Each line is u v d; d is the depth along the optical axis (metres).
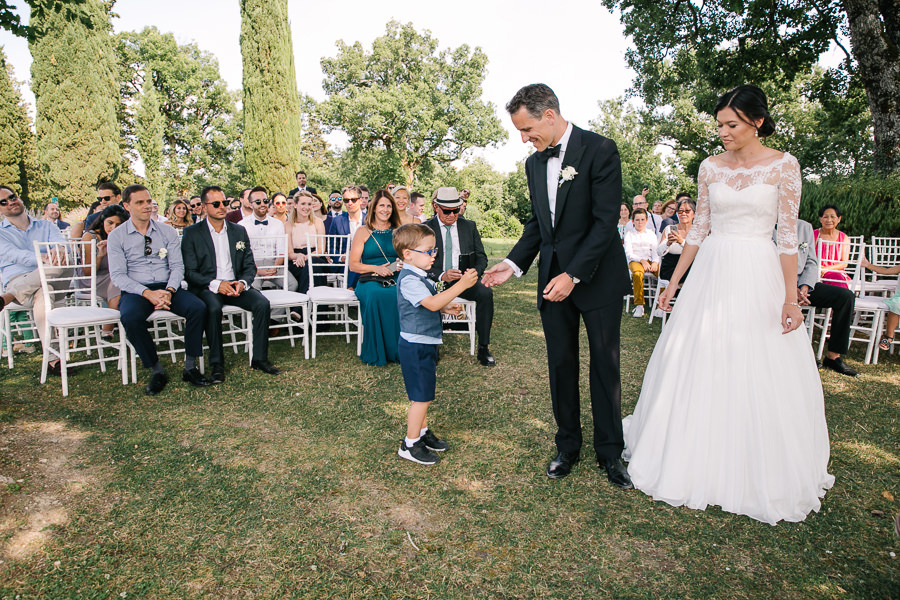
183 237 4.68
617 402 2.80
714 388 2.54
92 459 2.99
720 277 2.60
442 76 34.69
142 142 27.84
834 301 4.77
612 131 40.00
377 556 2.18
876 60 8.84
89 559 2.14
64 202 18.94
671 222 8.08
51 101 18.39
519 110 2.55
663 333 2.87
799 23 12.01
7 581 2.00
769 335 2.52
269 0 19.58
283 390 4.18
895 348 5.58
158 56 32.94
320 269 6.48
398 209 5.91
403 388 4.24
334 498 2.62
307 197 6.47
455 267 5.12
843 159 23.94
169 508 2.52
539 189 2.71
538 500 2.61
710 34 12.73
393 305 4.89
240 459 3.02
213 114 36.09
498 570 2.10
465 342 5.74
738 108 2.49
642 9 13.24
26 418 3.56
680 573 2.09
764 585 2.02
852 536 2.33
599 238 2.52
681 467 2.58
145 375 4.55
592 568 2.11
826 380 4.54
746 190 2.57
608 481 2.79
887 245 6.81
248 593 1.96
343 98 32.19
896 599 1.94
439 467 2.94
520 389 4.23
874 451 3.15
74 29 18.08
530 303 8.23
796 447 2.47
